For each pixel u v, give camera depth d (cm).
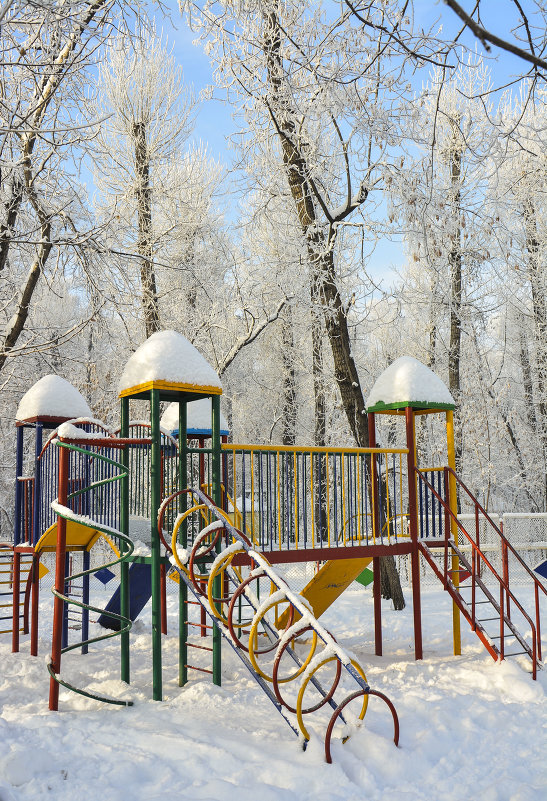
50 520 750
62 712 513
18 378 1435
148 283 1630
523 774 426
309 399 2186
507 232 956
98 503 680
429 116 1078
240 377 2183
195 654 746
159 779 393
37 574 762
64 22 772
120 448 645
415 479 767
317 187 1262
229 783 383
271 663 705
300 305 1520
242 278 1756
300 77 1083
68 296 2006
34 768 399
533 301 1920
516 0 353
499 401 1858
